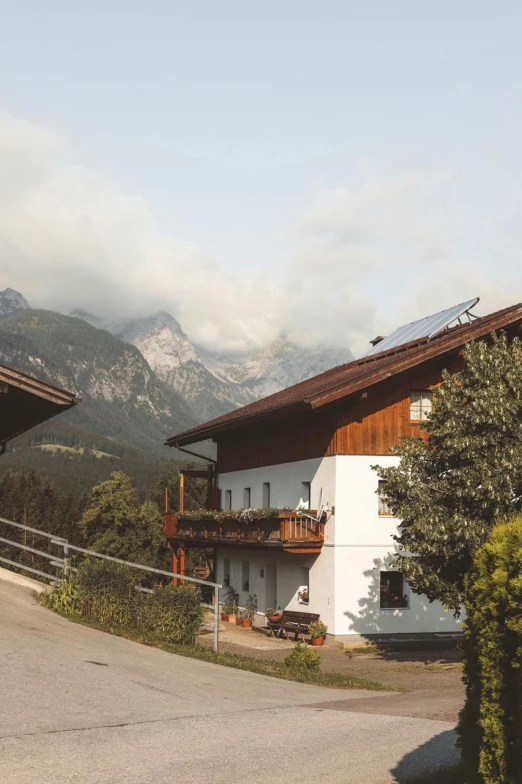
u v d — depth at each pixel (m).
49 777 6.89
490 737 6.39
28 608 15.21
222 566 36.56
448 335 25.59
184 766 7.64
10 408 17.50
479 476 18.25
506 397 18.72
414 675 18.67
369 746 9.24
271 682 14.11
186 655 15.06
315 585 26.48
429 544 18.52
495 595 6.45
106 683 10.90
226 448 36.56
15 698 9.37
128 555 64.88
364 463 25.59
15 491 109.38
